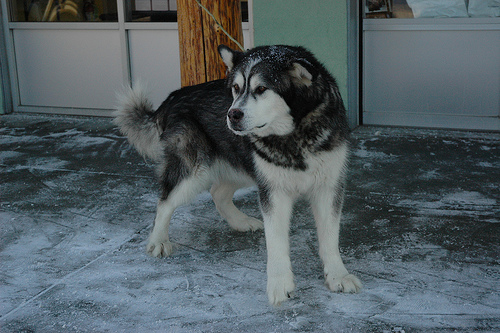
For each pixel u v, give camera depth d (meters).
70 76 7.82
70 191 4.92
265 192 3.25
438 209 4.20
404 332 2.65
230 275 3.35
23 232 4.07
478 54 6.04
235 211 4.06
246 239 3.89
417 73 6.36
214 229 4.08
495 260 3.36
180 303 3.03
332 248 3.25
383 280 3.19
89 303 3.06
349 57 6.12
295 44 6.22
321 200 3.27
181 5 4.34
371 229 3.90
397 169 5.13
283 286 3.04
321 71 3.20
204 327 2.78
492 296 2.95
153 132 4.04
